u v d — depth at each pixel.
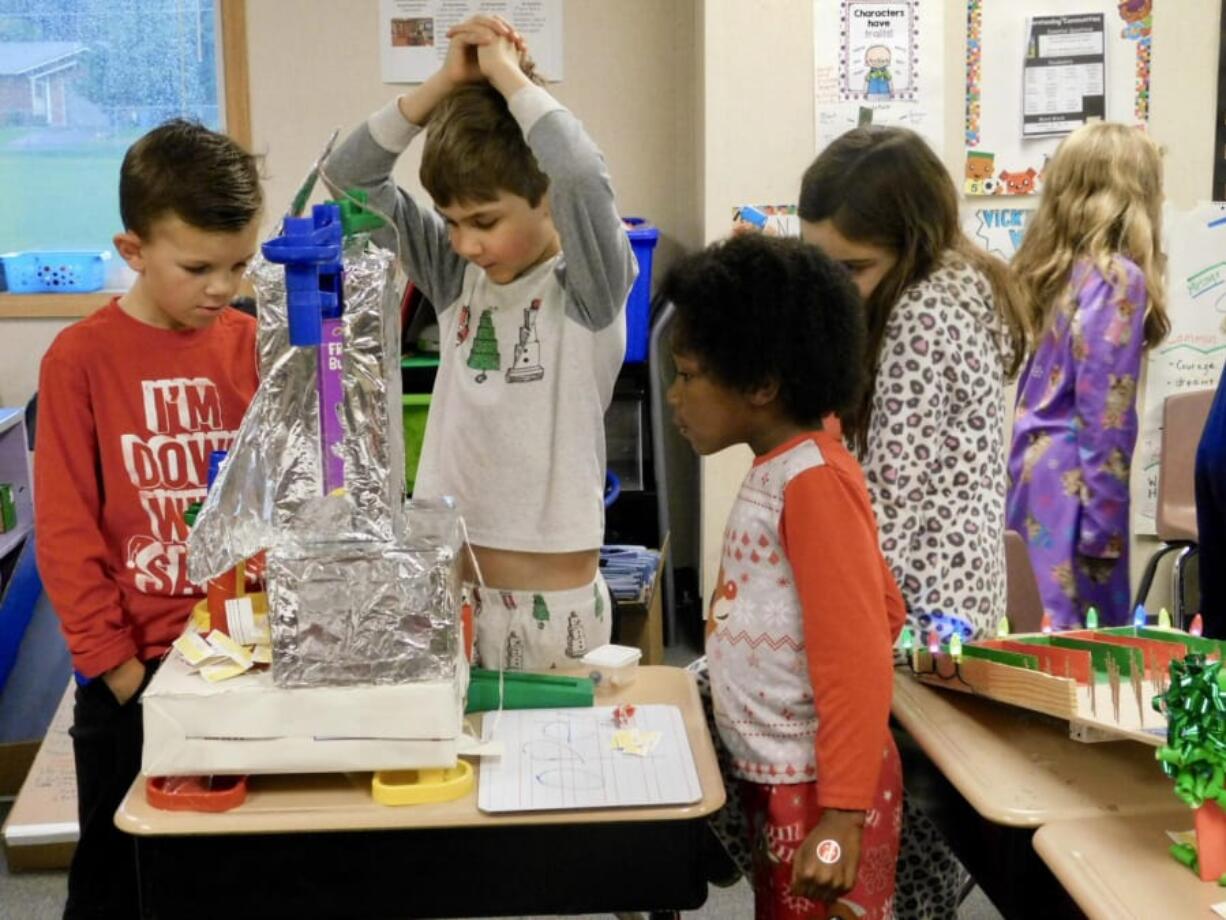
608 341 1.53
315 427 1.24
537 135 1.39
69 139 3.60
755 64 3.11
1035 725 1.37
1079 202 2.79
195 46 3.57
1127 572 2.89
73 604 1.55
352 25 3.53
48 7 3.53
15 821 2.40
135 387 1.58
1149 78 3.14
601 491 1.58
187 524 1.47
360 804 1.19
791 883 1.31
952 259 1.59
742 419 1.35
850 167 1.56
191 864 1.18
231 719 1.17
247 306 2.86
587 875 1.19
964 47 3.11
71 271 3.57
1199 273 3.24
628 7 3.57
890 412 1.52
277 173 3.59
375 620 1.17
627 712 1.35
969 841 1.30
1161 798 1.20
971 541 1.54
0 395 3.60
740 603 1.36
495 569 1.56
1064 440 2.82
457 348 1.60
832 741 1.25
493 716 1.36
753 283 1.30
